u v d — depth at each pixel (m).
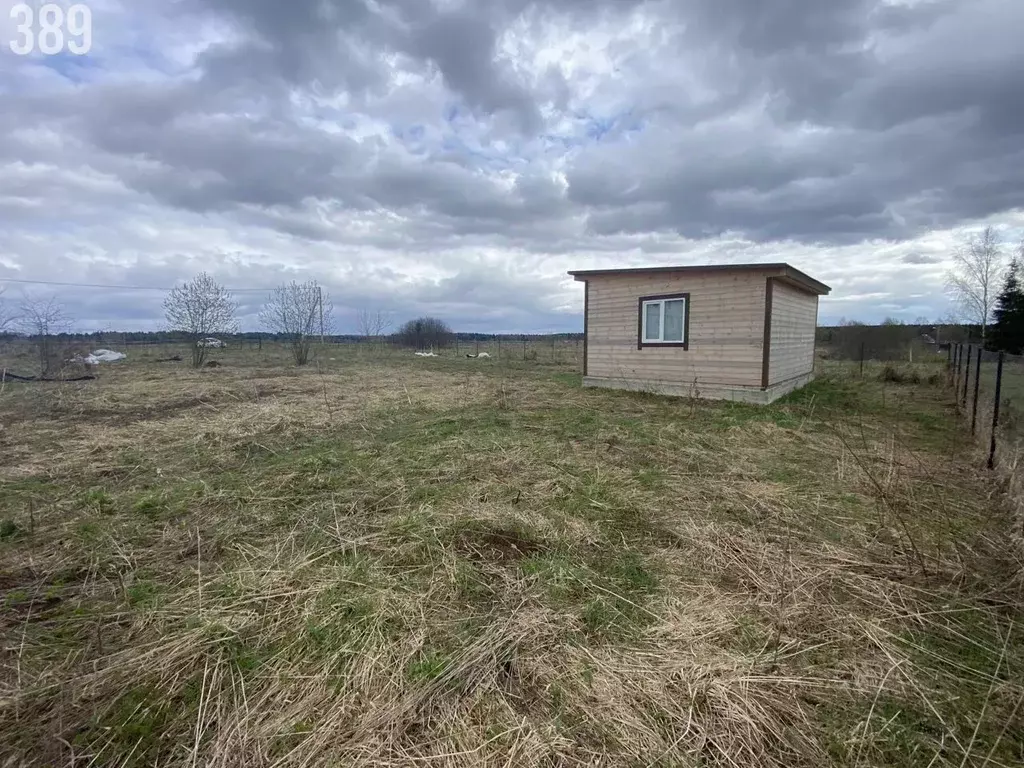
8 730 1.95
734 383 9.98
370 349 31.33
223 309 20.39
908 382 13.54
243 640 2.50
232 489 4.82
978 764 1.82
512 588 2.99
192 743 1.90
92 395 10.72
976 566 3.26
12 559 3.41
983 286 26.88
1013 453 4.97
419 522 3.94
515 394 11.09
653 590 2.99
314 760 1.80
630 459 5.79
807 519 4.05
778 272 9.35
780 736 1.92
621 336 11.72
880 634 2.54
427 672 2.25
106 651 2.43
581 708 2.05
